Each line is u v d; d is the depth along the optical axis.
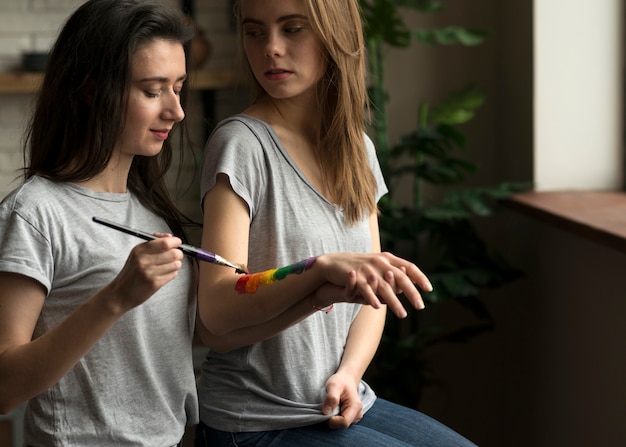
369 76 2.76
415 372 2.78
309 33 1.39
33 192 1.18
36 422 1.21
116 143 1.23
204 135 3.24
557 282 2.54
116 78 1.18
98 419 1.21
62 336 1.09
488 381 3.11
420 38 2.72
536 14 2.68
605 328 2.22
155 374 1.26
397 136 3.07
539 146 2.72
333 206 1.43
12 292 1.14
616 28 2.69
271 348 1.38
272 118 1.45
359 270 1.18
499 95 3.05
